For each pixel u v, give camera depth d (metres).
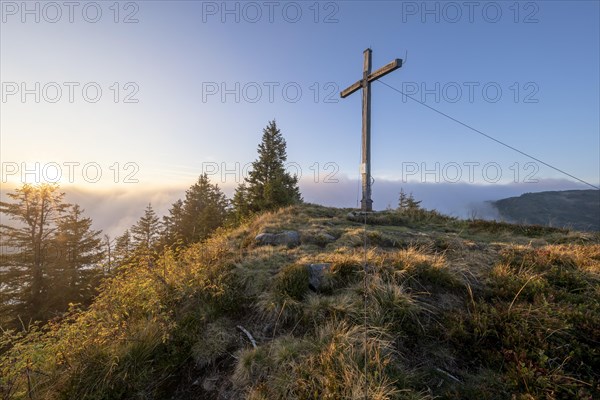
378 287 4.10
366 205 9.38
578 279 4.29
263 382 3.09
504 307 3.65
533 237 7.62
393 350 3.17
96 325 4.16
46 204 28.27
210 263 5.72
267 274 5.04
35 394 3.29
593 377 2.74
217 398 3.14
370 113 9.20
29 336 3.76
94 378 3.34
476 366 3.08
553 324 3.27
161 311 4.44
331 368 2.88
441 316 3.73
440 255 5.48
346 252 5.70
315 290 4.52
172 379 3.45
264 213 12.27
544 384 2.62
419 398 2.60
